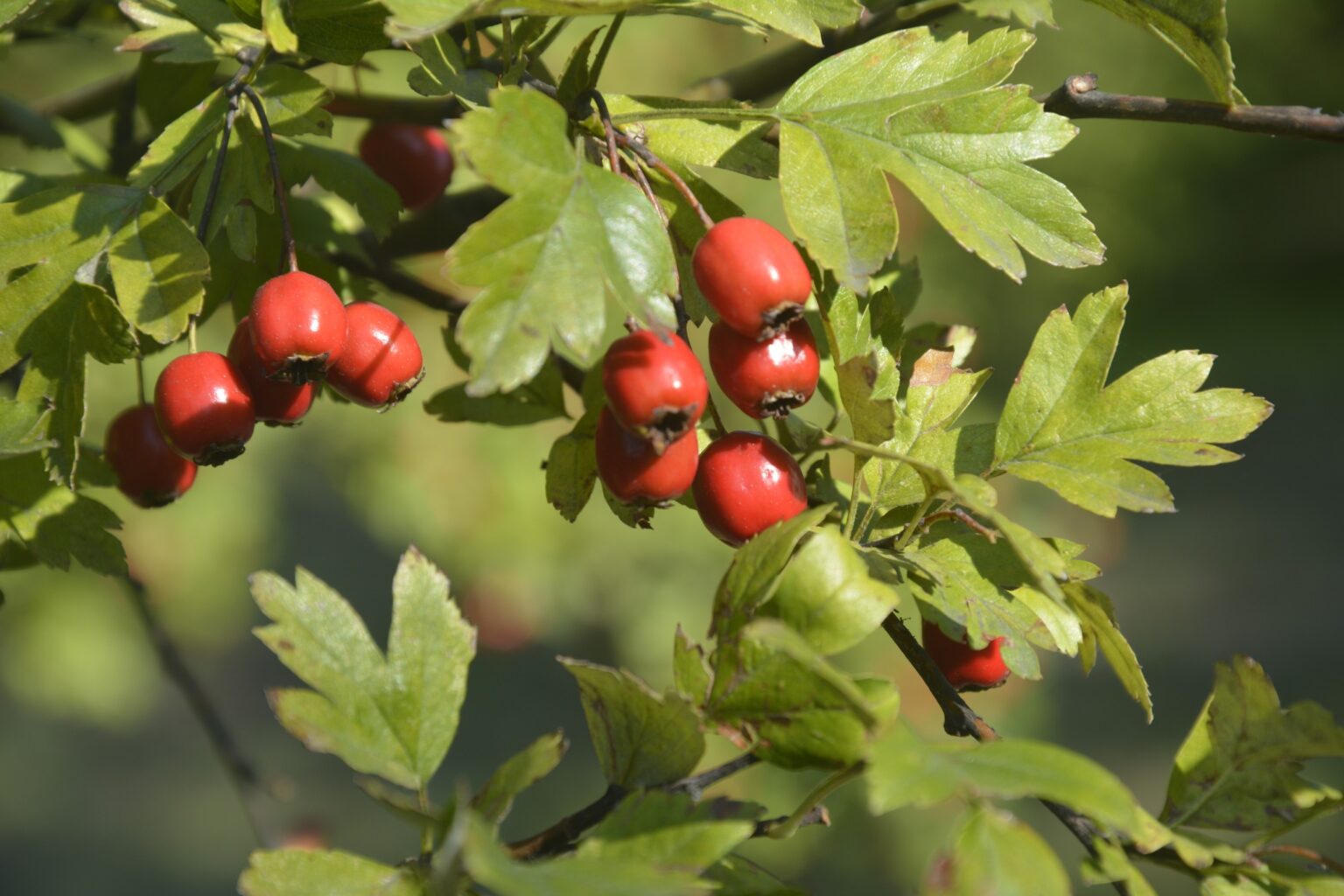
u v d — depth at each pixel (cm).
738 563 69
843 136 71
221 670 332
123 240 71
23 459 74
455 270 68
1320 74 339
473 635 70
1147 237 310
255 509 179
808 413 145
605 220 69
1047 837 190
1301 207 387
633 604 171
